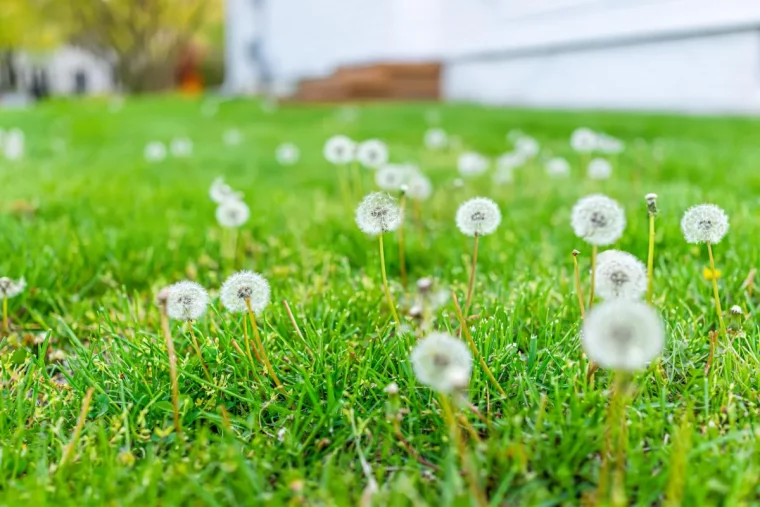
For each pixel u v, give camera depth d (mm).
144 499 662
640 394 770
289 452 720
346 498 652
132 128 4191
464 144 3049
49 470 709
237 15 13438
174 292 793
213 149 3107
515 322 947
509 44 6168
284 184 2113
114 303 1103
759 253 1152
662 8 4730
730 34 4316
